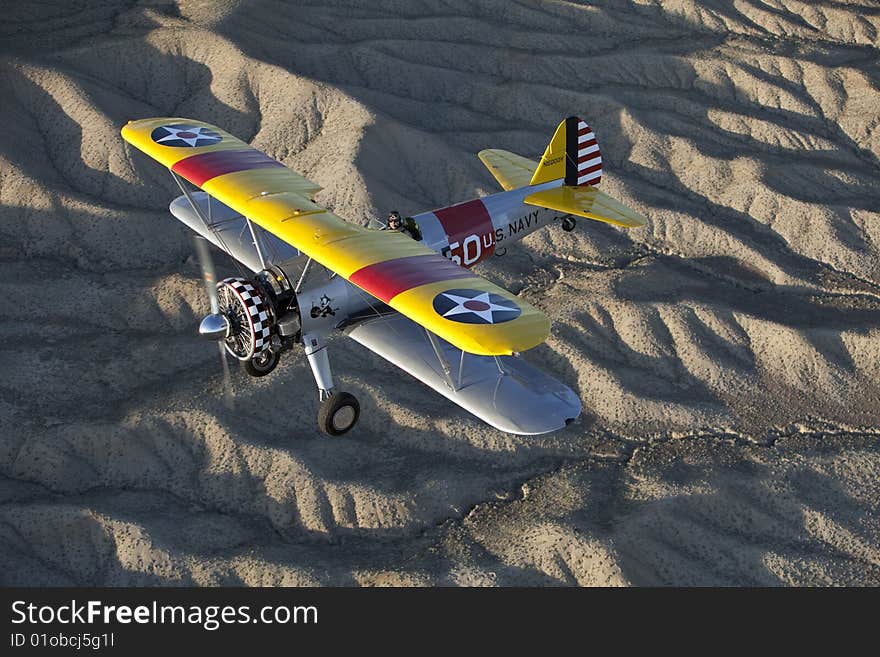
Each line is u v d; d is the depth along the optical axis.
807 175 37.81
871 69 43.84
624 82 43.19
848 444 27.58
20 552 23.69
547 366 29.42
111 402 27.30
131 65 38.84
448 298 17.25
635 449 27.34
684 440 27.66
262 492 25.42
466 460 26.77
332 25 43.34
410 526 24.86
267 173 21.16
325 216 19.53
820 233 35.09
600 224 35.44
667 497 25.17
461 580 23.00
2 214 32.88
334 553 24.17
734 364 30.03
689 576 23.83
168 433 26.16
